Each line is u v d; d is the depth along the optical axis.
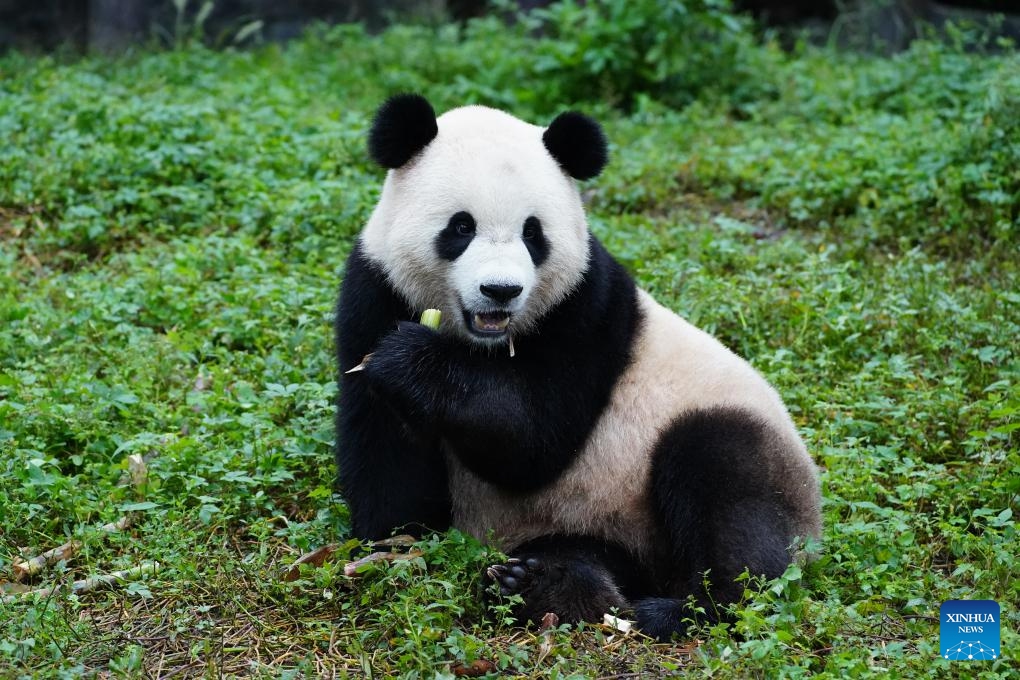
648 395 10.04
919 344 14.01
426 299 9.83
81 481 11.21
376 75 25.38
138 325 14.48
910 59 24.70
